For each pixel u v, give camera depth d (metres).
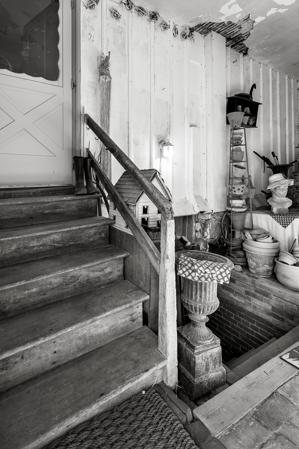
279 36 3.74
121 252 1.85
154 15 3.08
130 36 2.89
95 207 2.30
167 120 3.28
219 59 3.68
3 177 2.29
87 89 2.59
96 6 2.62
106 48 2.71
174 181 3.41
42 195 2.28
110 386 1.22
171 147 3.17
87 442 1.08
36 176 2.45
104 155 2.68
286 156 5.07
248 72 4.27
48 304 1.54
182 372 1.61
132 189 1.93
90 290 1.71
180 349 1.64
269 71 4.63
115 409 1.25
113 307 1.50
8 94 2.28
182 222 3.73
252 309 3.09
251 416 1.32
